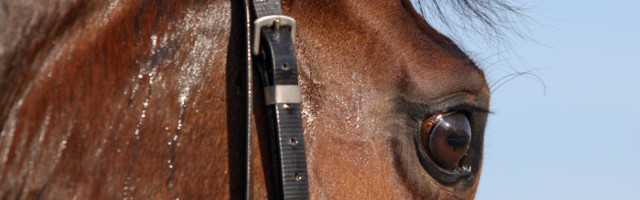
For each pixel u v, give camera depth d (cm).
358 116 236
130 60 210
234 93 218
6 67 198
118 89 208
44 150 200
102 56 208
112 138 206
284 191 215
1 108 198
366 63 241
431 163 247
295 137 218
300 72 230
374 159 236
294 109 219
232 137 216
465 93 255
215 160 214
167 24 215
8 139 198
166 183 209
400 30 250
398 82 244
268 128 220
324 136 230
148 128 209
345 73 237
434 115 248
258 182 219
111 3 210
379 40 245
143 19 212
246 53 218
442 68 251
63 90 203
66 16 204
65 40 204
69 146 202
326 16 237
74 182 202
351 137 234
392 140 241
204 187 212
